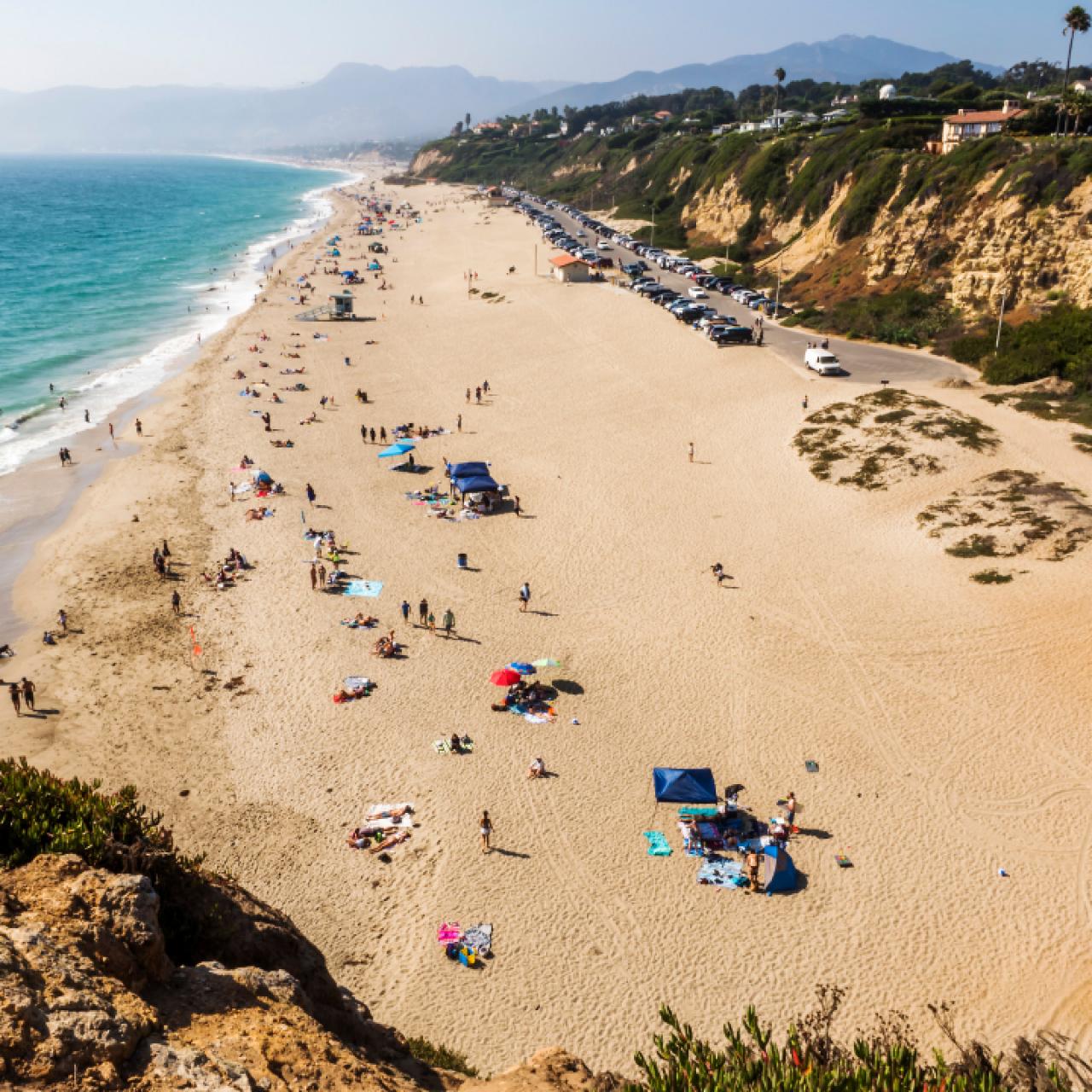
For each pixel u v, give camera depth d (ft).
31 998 26.55
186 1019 30.71
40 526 152.15
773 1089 29.94
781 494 151.64
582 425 192.03
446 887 75.87
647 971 67.31
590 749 92.68
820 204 329.93
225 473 174.40
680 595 122.93
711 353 226.99
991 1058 37.58
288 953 39.81
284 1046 30.37
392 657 111.24
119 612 123.65
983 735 90.84
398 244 503.20
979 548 124.36
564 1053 38.32
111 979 29.73
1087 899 71.31
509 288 324.80
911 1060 31.58
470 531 146.41
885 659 104.58
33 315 316.81
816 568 127.13
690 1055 33.06
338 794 87.71
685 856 78.43
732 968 67.21
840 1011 62.95
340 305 304.91
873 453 157.79
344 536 146.20
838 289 273.95
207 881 39.78
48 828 37.29
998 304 223.51
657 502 152.87
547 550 138.31
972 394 185.57
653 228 453.99
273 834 82.74
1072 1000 62.49
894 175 282.36
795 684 101.55
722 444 174.40
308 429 198.70
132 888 33.24
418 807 85.51
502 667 108.17
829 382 199.52
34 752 94.17
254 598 126.72
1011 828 79.15
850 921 70.95
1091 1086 35.29
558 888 75.36
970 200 245.86
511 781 88.48
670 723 96.43
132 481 170.30
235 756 93.86
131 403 218.18
